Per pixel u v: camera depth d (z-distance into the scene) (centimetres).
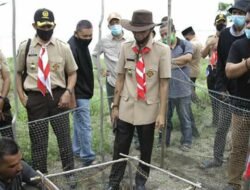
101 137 566
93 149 619
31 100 481
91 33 535
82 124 552
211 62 645
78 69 538
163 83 475
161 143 585
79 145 589
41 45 475
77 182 511
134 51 471
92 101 812
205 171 554
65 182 512
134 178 518
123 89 491
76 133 587
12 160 329
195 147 606
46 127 482
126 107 483
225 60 525
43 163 494
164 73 470
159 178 539
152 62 470
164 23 607
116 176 493
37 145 484
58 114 470
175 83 587
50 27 462
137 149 634
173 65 581
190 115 604
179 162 581
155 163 582
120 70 489
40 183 365
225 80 529
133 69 475
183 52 603
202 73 1013
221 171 548
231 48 435
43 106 481
